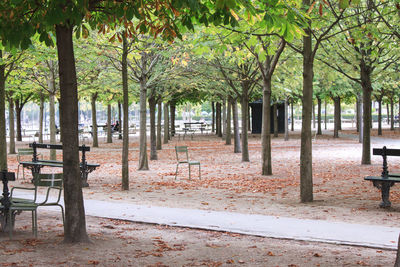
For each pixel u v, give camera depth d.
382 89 42.94
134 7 7.12
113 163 23.81
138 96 27.30
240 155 27.30
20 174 19.27
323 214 10.49
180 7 6.40
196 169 20.77
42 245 7.52
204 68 22.50
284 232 8.48
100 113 99.50
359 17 17.67
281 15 6.72
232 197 13.25
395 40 15.87
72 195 7.63
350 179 16.66
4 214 8.45
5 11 6.98
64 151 7.61
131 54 14.55
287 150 30.12
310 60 12.54
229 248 7.48
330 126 71.75
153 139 25.48
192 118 101.38
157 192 14.33
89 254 7.01
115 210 10.83
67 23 7.16
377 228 8.75
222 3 5.87
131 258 6.86
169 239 8.12
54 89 22.58
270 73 17.94
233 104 28.72
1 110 16.14
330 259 6.78
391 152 11.35
